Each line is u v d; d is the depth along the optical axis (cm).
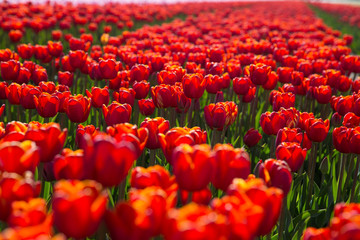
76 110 376
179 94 479
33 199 185
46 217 179
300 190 427
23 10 1466
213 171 218
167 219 169
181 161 213
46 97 396
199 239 153
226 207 179
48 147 253
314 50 934
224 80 589
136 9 2119
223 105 433
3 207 192
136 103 495
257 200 193
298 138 370
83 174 219
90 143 211
